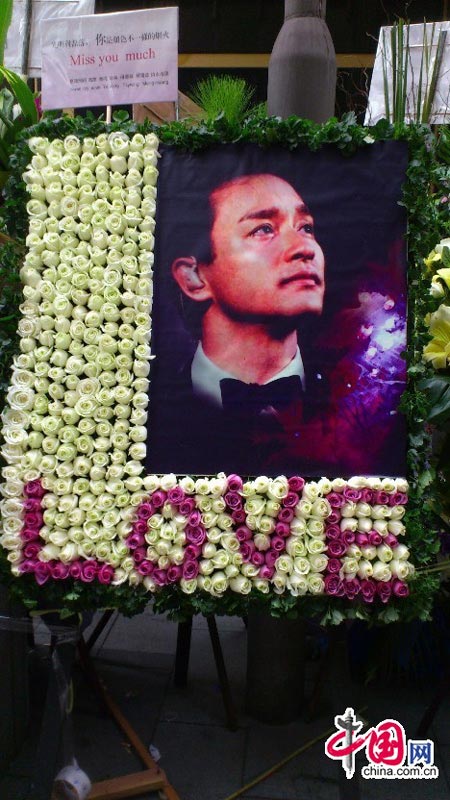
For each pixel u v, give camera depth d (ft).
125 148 5.32
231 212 5.33
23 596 5.29
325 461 5.22
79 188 5.39
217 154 5.34
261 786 6.52
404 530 5.11
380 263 5.23
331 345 5.25
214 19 19.42
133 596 5.19
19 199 5.45
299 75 6.98
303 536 5.13
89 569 5.13
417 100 8.14
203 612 5.13
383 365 5.23
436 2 17.90
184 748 7.00
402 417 5.22
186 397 5.32
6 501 5.24
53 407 5.26
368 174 5.24
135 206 5.33
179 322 5.34
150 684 8.15
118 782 6.32
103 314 5.29
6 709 6.60
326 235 5.27
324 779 6.63
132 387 5.31
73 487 5.22
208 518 5.12
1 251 5.61
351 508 5.10
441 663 8.06
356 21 18.35
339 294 5.25
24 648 7.02
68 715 5.74
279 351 5.27
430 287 5.69
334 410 5.23
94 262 5.33
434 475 5.57
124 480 5.27
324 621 5.11
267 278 5.29
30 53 8.20
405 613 5.20
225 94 7.88
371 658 7.83
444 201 6.71
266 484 5.10
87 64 5.70
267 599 5.11
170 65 5.58
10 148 6.06
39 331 5.31
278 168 5.30
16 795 6.23
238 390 5.29
